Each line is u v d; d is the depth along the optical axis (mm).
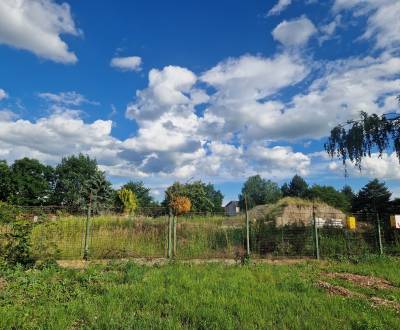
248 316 7219
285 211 20766
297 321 6973
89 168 71875
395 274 12234
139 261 14016
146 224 18172
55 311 7301
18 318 6848
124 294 8680
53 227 15164
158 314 7348
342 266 13672
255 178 100750
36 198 66250
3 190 61875
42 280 10102
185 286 9578
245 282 10273
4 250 12219
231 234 17359
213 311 7418
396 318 7301
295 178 104938
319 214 21141
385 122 13078
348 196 80438
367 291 9750
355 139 13234
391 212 21641
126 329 6371
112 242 15883
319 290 9680
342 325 6871
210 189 79875
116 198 45344
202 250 16031
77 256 14508
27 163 65812
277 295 8859
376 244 17219
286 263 14492
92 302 8102
